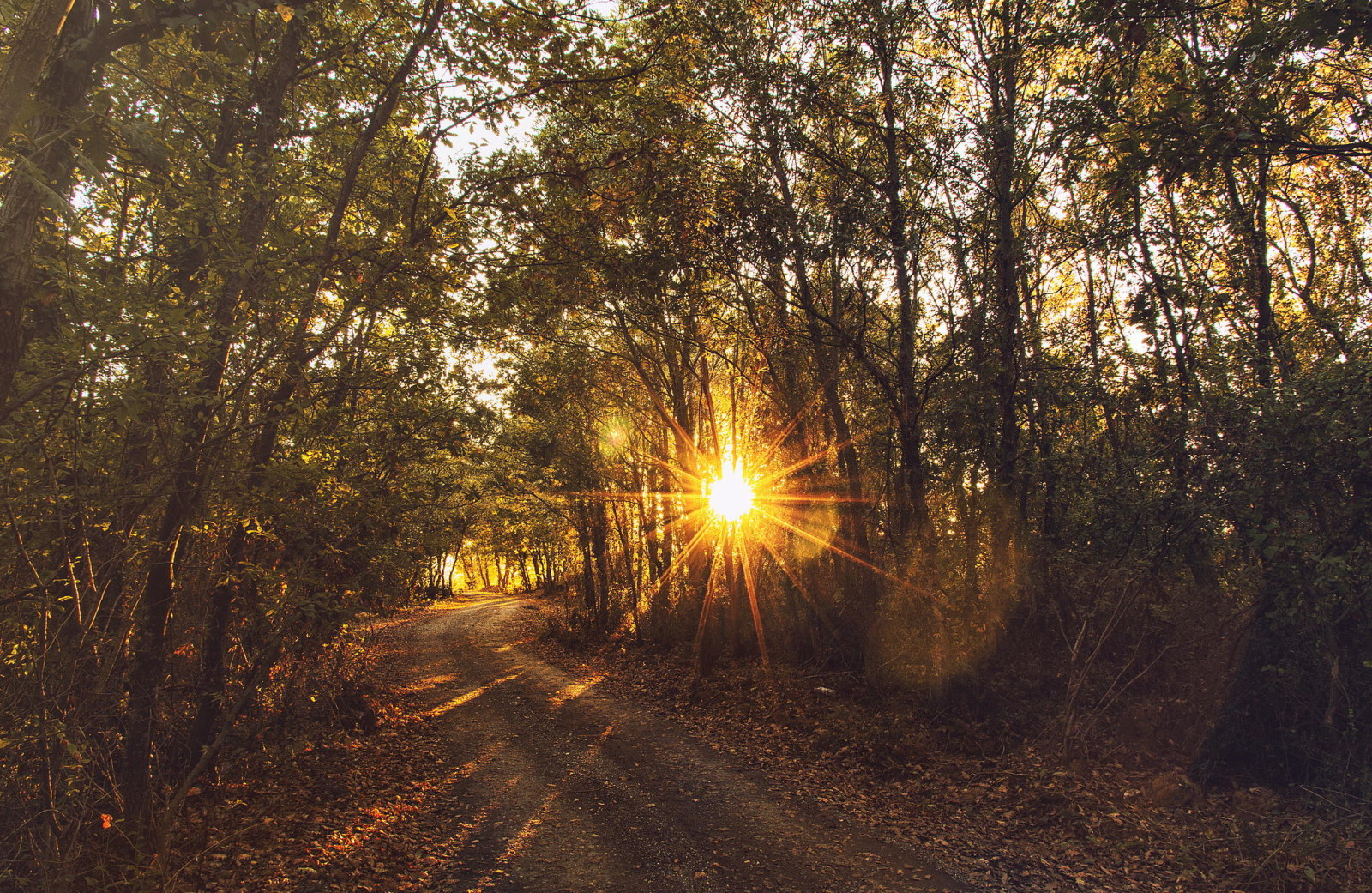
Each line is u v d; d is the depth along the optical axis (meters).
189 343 5.07
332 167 10.81
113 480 5.72
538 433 20.39
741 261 12.92
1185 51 10.38
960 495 12.83
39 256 4.91
